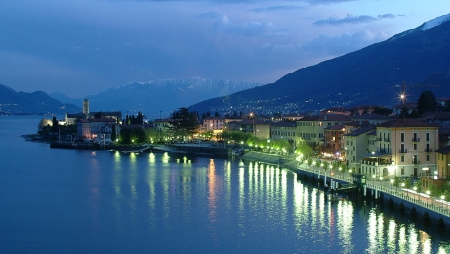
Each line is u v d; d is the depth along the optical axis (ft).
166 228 428.56
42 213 492.54
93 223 451.12
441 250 354.95
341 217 452.35
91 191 609.83
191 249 372.79
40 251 375.86
